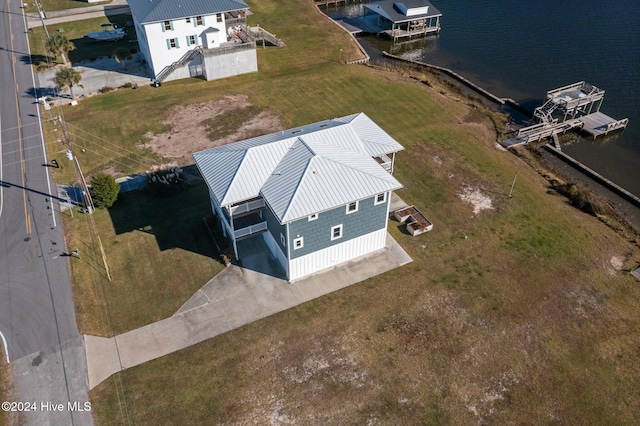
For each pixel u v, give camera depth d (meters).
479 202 36.38
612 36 66.81
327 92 50.56
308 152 29.83
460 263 31.25
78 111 46.84
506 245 32.69
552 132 46.22
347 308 28.16
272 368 24.98
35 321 27.11
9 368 24.77
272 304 28.34
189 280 29.72
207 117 46.12
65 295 28.61
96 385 24.17
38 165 39.34
